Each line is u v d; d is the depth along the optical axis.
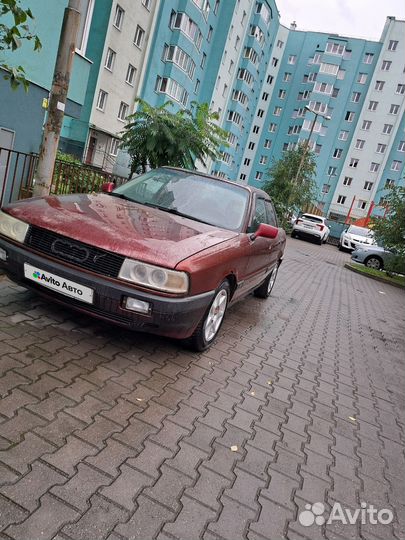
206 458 2.57
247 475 2.53
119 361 3.46
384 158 53.25
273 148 58.25
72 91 10.95
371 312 8.74
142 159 10.33
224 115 45.09
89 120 23.14
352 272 16.03
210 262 3.53
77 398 2.81
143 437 2.60
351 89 53.84
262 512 2.27
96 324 3.99
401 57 52.16
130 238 3.34
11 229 3.54
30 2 8.34
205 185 4.99
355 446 3.20
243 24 42.06
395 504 2.64
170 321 3.28
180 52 29.70
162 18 27.16
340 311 8.02
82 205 3.88
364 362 5.29
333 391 4.12
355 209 54.84
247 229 4.69
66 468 2.19
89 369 3.21
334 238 35.22
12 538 1.75
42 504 1.94
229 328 5.16
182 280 3.25
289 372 4.28
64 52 4.89
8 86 8.01
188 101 33.88
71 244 3.31
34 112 8.76
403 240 15.78
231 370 3.92
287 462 2.76
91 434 2.50
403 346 6.59
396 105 52.75
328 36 54.31
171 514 2.08
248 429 3.02
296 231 28.73
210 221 4.50
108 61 23.52
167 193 4.78
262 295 7.15
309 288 9.84
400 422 3.84
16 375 2.89
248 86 46.06
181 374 3.55
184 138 10.05
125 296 3.18
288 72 56.84
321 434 3.24
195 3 29.19
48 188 5.29
